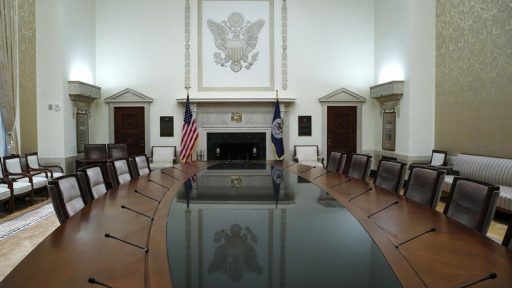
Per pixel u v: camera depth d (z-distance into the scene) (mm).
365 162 4723
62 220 2678
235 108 9375
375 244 2037
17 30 7691
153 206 2947
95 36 9297
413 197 3445
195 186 3904
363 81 9500
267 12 9414
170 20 9344
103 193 3740
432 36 7879
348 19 9469
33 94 7871
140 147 9359
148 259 1803
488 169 6137
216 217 2605
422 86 7898
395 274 1628
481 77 6527
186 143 8367
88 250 1926
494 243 2057
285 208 2896
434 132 7945
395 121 8531
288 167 5789
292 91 9461
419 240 2109
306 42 9453
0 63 7168
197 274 1611
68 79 8078
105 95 9336
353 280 1553
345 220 2537
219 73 9406
